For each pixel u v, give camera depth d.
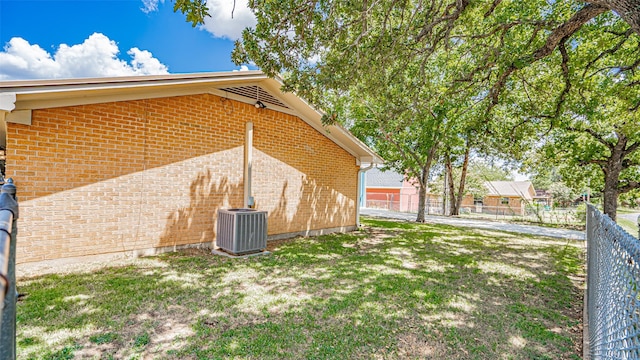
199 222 6.75
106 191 5.57
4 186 1.30
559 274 5.82
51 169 5.03
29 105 4.79
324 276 5.11
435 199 29.00
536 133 12.07
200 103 6.74
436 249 7.79
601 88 8.31
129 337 2.98
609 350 2.01
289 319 3.49
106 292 4.07
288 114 8.52
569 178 16.61
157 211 6.18
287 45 4.85
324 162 9.62
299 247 7.39
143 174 5.98
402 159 14.62
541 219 17.12
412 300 4.19
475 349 3.01
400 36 5.24
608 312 2.17
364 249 7.46
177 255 6.10
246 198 7.47
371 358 2.79
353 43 5.05
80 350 2.72
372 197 30.97
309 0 4.56
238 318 3.48
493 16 7.69
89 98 5.33
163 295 4.04
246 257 6.20
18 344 2.79
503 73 6.25
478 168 27.61
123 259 5.67
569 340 3.25
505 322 3.64
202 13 4.03
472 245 8.59
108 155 5.57
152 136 6.08
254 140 7.73
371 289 4.55
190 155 6.61
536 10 7.35
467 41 7.08
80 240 5.32
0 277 0.78
